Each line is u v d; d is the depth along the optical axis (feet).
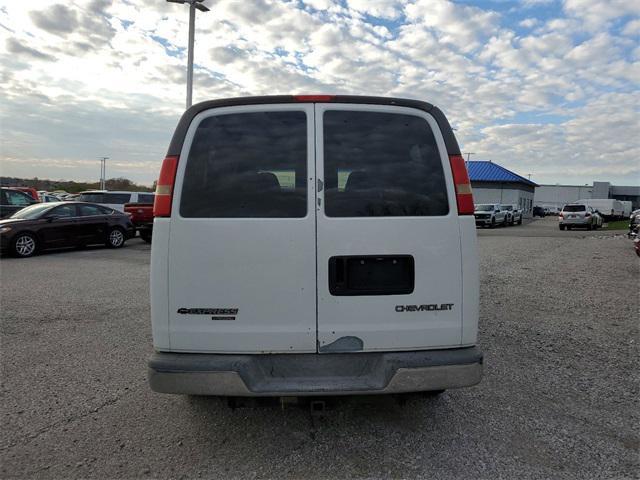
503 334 18.26
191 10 52.06
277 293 9.17
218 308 9.14
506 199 168.66
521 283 28.86
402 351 9.38
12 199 56.24
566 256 43.45
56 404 12.20
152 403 12.27
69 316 20.85
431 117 9.80
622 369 14.67
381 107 9.72
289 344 9.19
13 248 41.19
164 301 9.19
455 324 9.50
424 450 10.04
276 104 9.59
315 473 9.21
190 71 52.70
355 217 9.27
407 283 9.38
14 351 16.21
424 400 12.46
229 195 9.29
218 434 10.71
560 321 20.13
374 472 9.25
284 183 9.34
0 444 10.25
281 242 9.15
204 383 8.92
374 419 11.42
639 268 35.45
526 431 10.85
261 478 9.06
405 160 9.61
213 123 9.54
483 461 9.62
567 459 9.73
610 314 21.31
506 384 13.53
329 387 8.98
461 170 9.65
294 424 11.16
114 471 9.28
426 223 9.41
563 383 13.62
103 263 37.96
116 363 15.12
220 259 9.14
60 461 9.61
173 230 9.16
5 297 24.75
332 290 9.20
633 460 9.70
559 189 303.48
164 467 9.43
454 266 9.49
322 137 9.48
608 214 167.53
